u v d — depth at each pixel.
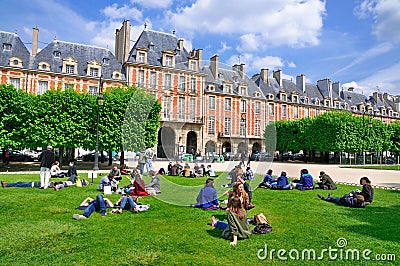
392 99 81.88
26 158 32.16
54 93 23.03
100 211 7.90
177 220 7.05
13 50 37.59
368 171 25.84
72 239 5.51
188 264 4.49
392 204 9.62
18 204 8.58
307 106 62.69
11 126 21.23
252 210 8.42
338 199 9.68
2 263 4.35
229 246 5.31
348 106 69.75
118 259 4.59
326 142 40.00
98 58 42.28
